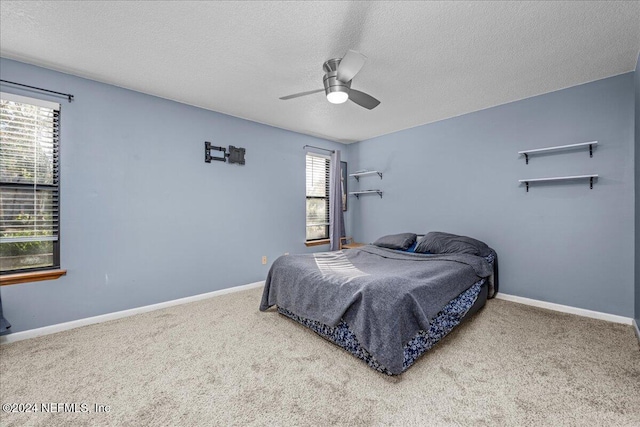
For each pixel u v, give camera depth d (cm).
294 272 251
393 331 168
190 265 317
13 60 222
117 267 270
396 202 425
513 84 266
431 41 197
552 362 185
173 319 264
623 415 139
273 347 210
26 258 233
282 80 257
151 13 170
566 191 275
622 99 246
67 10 167
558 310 279
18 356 198
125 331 238
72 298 247
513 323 248
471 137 340
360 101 228
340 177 457
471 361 188
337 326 204
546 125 285
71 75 246
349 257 303
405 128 407
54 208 240
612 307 252
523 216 302
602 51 211
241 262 363
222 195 344
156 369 181
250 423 136
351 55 168
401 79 255
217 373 177
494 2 160
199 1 160
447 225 365
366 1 159
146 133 286
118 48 207
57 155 241
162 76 250
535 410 143
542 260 290
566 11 167
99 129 259
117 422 137
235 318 266
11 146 224
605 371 175
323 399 152
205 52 212
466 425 133
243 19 175
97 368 183
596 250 259
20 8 164
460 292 234
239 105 319
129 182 276
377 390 159
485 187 329
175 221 306
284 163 410
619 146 247
